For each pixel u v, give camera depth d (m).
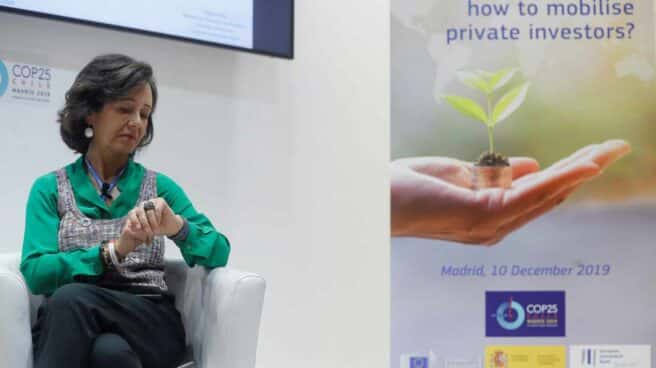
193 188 2.94
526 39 2.97
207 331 1.99
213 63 2.99
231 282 1.95
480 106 2.97
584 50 2.96
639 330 2.96
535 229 2.96
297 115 3.16
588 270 2.96
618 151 2.96
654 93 2.96
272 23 3.04
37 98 2.62
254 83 3.08
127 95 2.04
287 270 3.13
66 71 2.67
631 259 2.95
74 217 2.01
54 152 2.65
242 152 3.05
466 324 2.96
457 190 2.97
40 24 2.62
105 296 1.81
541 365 2.96
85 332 1.74
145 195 2.12
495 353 2.96
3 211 2.55
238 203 3.04
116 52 2.78
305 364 3.15
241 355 1.95
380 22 3.24
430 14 2.97
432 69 2.98
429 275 2.97
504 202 2.96
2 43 2.54
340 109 3.23
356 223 3.23
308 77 3.18
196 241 2.04
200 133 2.96
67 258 1.90
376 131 3.24
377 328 3.23
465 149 2.98
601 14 2.96
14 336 1.76
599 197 2.96
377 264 3.23
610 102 2.96
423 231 2.97
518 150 2.97
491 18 2.97
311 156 3.18
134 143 2.09
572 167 2.96
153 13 2.75
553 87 2.96
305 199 3.17
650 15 2.96
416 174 2.98
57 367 1.71
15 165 2.57
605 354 2.96
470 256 2.97
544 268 2.96
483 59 2.97
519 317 2.96
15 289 1.77
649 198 2.95
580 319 2.96
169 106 2.89
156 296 2.02
